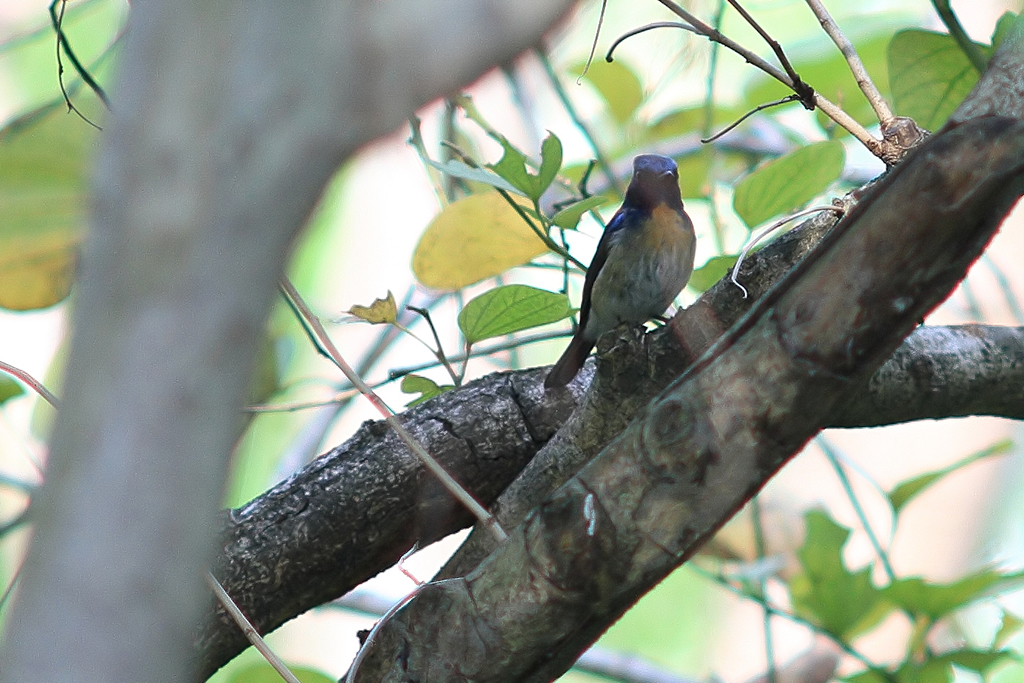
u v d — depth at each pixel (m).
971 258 3.25
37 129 5.62
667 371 4.75
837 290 3.33
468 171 5.32
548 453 5.16
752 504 7.13
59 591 1.71
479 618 3.88
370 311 5.70
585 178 6.30
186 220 1.70
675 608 13.42
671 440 3.52
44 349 10.84
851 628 6.58
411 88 1.69
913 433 13.11
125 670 1.71
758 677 8.42
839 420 5.86
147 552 1.72
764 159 9.23
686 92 11.02
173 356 1.71
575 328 7.19
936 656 6.12
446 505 5.58
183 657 1.81
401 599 4.50
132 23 1.75
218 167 1.69
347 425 12.48
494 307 5.61
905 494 6.64
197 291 1.71
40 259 5.88
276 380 7.76
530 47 1.69
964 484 12.74
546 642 3.84
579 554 3.65
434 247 5.89
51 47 11.33
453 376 5.81
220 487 1.76
